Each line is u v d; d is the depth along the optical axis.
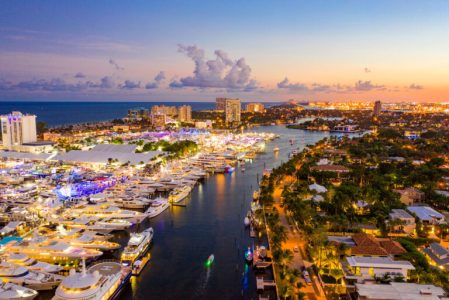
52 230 169.62
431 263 131.50
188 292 123.94
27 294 114.44
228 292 123.62
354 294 111.50
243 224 186.62
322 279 122.06
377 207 180.00
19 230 171.25
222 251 154.62
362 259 123.12
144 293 123.50
